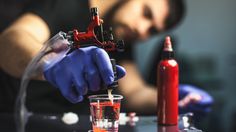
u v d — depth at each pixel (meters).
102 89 1.04
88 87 1.03
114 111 1.05
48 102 1.94
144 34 2.06
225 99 2.89
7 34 1.62
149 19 2.04
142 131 1.21
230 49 2.94
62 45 1.03
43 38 1.68
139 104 2.15
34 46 1.57
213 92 2.88
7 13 2.10
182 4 2.19
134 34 2.03
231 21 2.91
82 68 1.01
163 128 1.25
